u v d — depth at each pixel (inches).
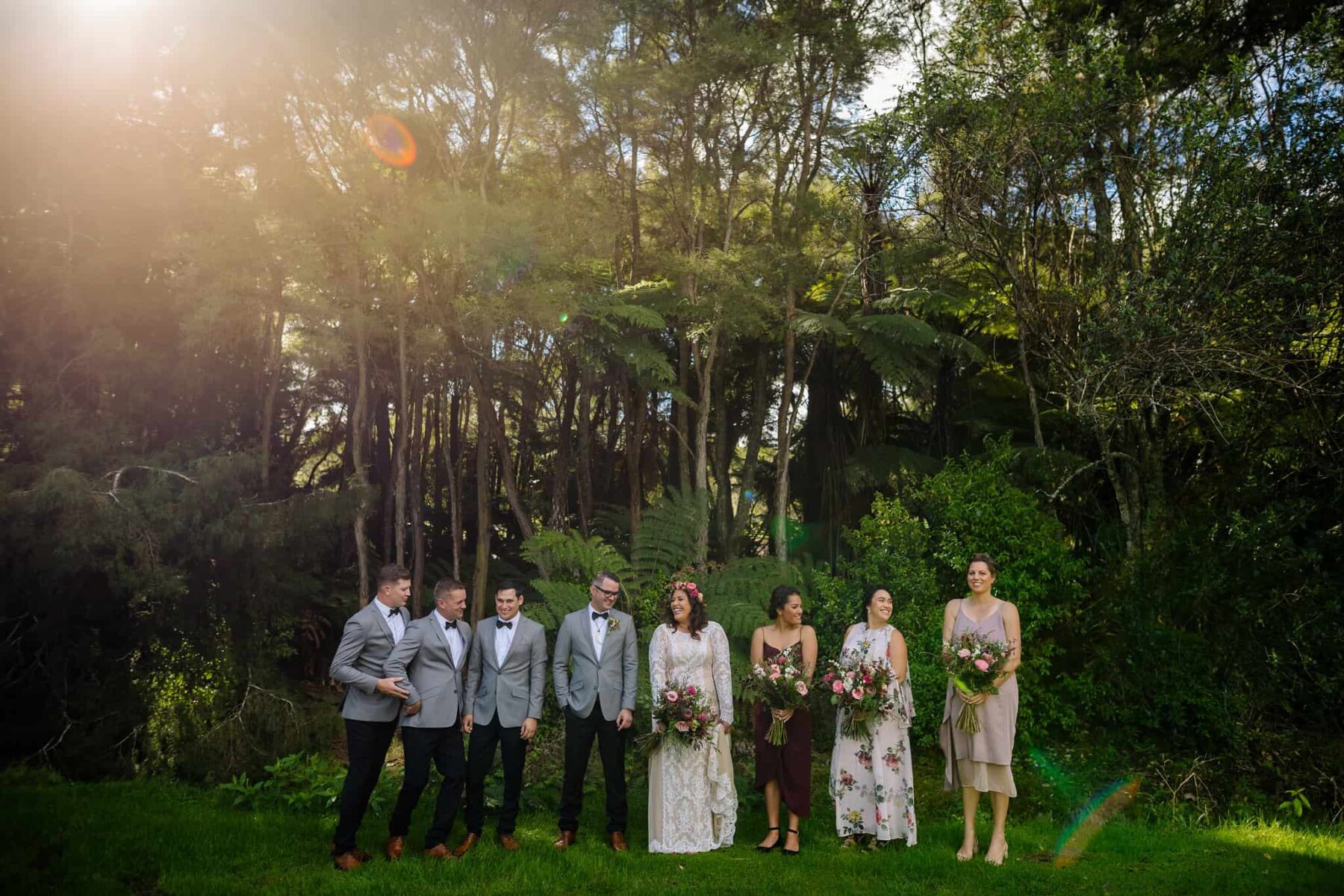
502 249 369.7
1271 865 207.8
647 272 517.0
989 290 460.8
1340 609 319.3
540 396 560.7
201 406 423.5
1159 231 349.7
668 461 584.1
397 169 417.4
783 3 477.7
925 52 475.8
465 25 406.9
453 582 212.7
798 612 233.9
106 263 370.0
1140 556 345.7
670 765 219.0
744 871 197.9
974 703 210.1
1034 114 366.3
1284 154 332.5
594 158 487.8
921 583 333.7
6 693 334.0
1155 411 378.6
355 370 469.1
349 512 380.5
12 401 356.8
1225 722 298.8
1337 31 352.5
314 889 181.8
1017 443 507.8
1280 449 365.7
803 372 575.5
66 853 200.8
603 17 423.8
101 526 302.8
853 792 223.1
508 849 211.9
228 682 340.2
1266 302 334.6
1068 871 200.2
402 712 204.7
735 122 486.6
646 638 337.7
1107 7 424.8
